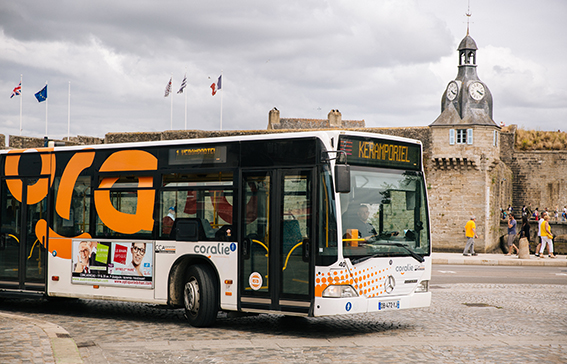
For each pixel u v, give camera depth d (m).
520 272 22.77
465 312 12.20
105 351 8.15
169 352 8.09
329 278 9.12
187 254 10.42
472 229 33.75
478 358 7.83
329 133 9.39
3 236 12.58
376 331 9.96
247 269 9.84
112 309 12.68
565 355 8.05
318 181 9.30
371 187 9.71
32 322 9.63
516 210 59.84
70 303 13.76
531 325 10.60
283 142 9.72
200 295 10.12
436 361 7.62
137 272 10.94
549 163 59.22
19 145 44.56
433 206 48.06
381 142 9.93
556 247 47.31
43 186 12.21
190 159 10.60
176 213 10.65
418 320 11.19
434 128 47.75
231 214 10.08
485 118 47.50
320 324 10.70
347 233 9.31
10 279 12.42
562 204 58.88
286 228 9.54
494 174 48.88
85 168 11.73
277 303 9.52
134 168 11.18
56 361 6.93
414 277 10.02
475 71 49.12
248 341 8.92
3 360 6.89
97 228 11.45
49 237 12.00
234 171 10.12
